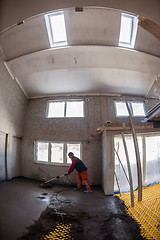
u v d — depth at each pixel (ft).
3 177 16.47
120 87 19.07
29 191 13.46
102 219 8.70
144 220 8.45
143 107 19.99
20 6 11.02
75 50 14.58
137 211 9.57
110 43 14.37
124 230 7.52
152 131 14.17
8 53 15.48
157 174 15.51
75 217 8.87
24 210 9.29
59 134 18.38
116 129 13.41
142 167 14.08
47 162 17.99
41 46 14.96
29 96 21.12
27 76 17.98
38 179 17.88
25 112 20.92
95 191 14.30
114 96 19.89
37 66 16.01
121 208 10.16
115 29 13.44
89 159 17.15
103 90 19.51
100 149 17.31
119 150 13.74
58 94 20.24
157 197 11.66
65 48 14.46
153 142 14.99
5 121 16.78
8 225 7.35
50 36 14.44
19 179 17.70
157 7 9.68
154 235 7.02
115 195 12.87
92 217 8.96
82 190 14.66
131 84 18.61
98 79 18.10
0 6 11.12
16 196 11.78
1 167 16.34
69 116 19.11
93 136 17.76
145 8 9.74
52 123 19.02
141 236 7.00
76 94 19.97
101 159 16.85
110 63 15.33
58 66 15.74
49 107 20.21
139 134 13.87
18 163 19.13
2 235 6.52
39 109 20.30
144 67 15.56
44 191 13.88
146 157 14.32
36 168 18.34
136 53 14.62
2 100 16.10
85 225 8.07
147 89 19.16
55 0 10.48
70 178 16.75
